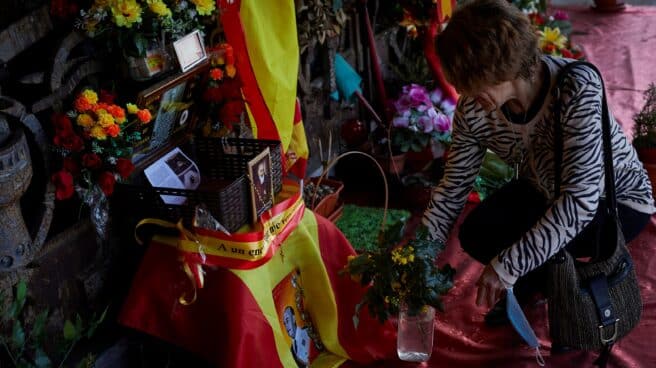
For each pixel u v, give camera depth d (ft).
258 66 8.00
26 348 7.04
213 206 7.27
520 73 6.51
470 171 8.00
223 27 7.99
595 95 6.71
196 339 7.63
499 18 6.28
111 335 8.10
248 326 7.34
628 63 19.06
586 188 6.82
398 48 14.48
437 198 8.18
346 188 12.91
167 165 8.13
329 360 8.68
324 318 8.64
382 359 8.71
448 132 12.08
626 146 7.65
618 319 7.45
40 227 6.96
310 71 12.06
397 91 13.53
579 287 7.37
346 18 12.25
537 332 9.02
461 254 10.86
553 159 7.28
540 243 7.00
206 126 8.79
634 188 7.91
